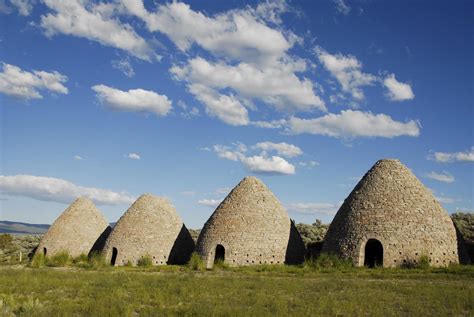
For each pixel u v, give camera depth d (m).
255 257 32.34
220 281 23.67
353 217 31.38
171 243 36.50
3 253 52.31
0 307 15.59
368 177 33.03
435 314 15.52
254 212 33.81
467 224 43.88
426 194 31.59
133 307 16.47
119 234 36.53
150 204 37.59
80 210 40.97
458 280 23.98
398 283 22.80
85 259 38.06
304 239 45.78
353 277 25.89
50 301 18.11
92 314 15.11
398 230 29.62
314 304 17.16
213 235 33.72
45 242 39.78
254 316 14.85
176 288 20.84
